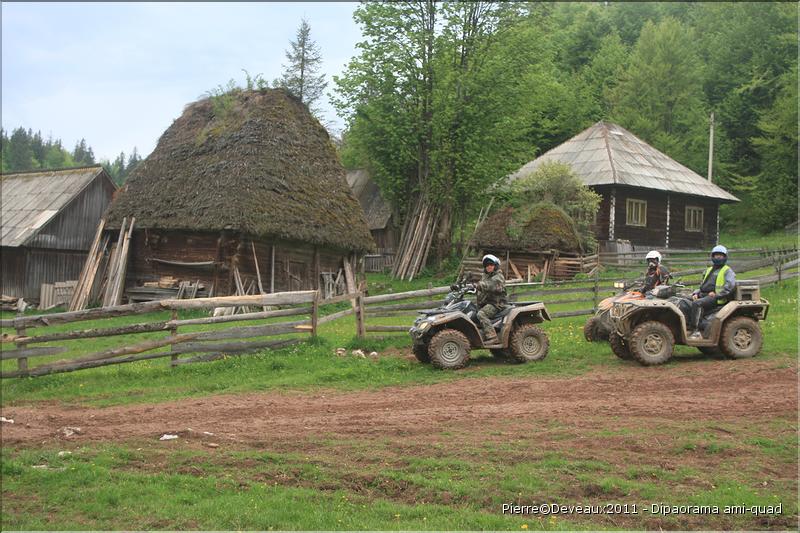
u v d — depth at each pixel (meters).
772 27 56.84
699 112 53.84
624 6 76.06
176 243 26.30
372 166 43.06
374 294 32.31
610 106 58.28
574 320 18.44
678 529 6.10
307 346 14.13
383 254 46.97
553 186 33.81
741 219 52.25
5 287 29.09
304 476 7.22
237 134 26.53
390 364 13.15
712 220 41.94
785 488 6.85
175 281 25.91
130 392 11.50
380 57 36.81
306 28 43.81
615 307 13.03
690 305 12.83
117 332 12.70
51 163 93.75
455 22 36.59
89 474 7.16
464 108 36.38
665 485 6.95
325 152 29.64
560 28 71.75
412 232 39.19
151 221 25.61
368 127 39.16
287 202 25.38
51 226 29.67
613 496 6.71
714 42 61.34
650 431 8.43
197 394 11.30
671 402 9.84
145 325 12.87
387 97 37.22
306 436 8.57
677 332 12.97
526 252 30.77
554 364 12.98
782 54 54.97
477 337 13.03
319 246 28.14
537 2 38.97
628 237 37.59
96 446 8.23
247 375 12.59
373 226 47.16
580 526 6.09
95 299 26.86
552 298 22.16
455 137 37.53
